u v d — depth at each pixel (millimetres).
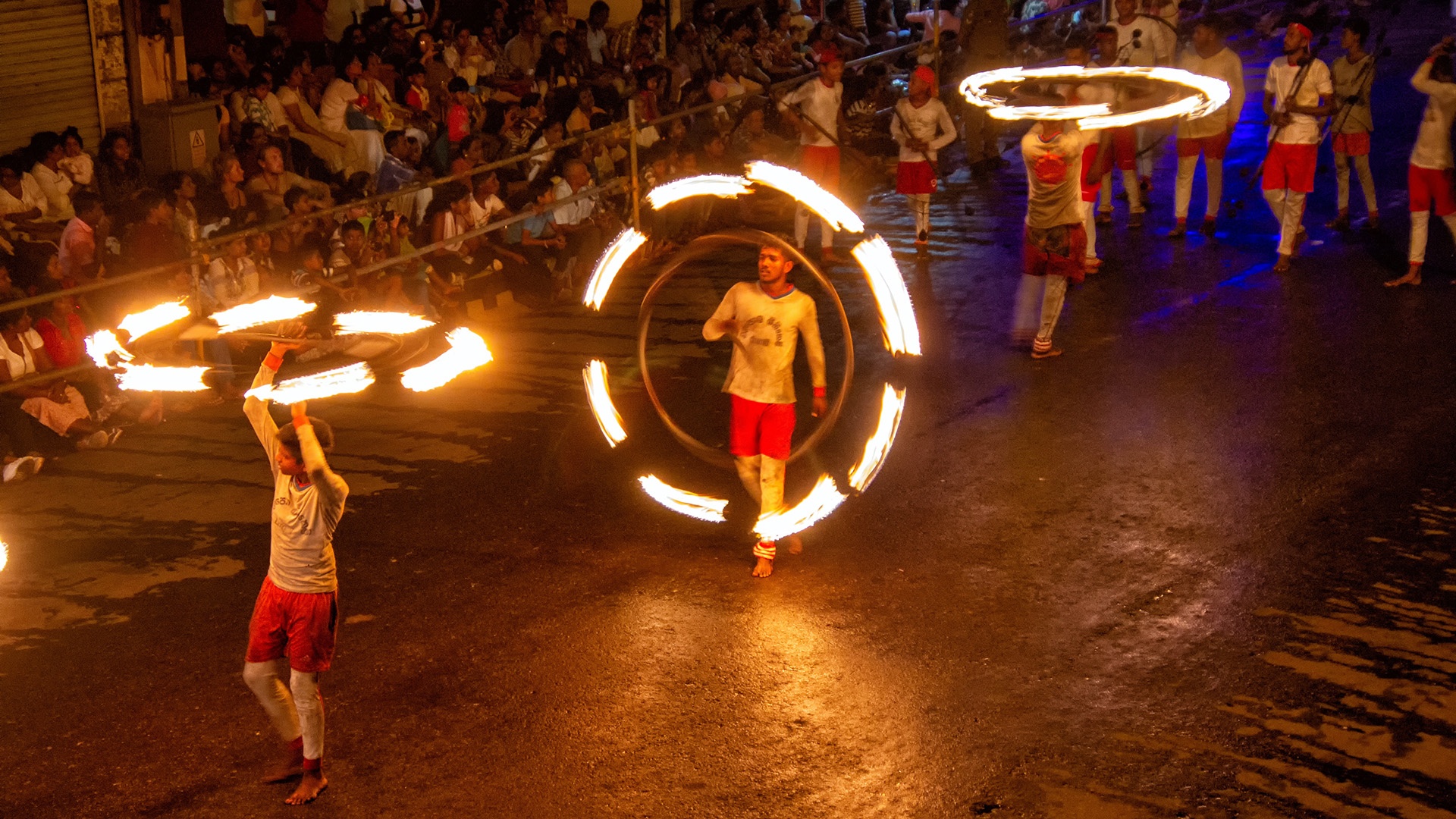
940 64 17969
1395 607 6996
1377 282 12188
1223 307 11766
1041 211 10305
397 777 5801
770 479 7617
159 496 8750
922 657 6660
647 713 6250
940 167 17719
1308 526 7879
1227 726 6027
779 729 6109
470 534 8102
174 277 10211
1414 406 9508
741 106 16625
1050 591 7270
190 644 6914
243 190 12125
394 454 9312
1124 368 10516
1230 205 14516
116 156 12211
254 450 9523
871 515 8250
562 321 12305
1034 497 8406
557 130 13961
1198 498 8289
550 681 6523
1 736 6125
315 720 5625
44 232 11062
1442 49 11383
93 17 13000
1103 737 5973
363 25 15883
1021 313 11828
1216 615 6961
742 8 21188
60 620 7156
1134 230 14258
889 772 5781
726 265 13969
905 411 9891
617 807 5582
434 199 12898
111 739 6105
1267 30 24016
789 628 6977
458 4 18031
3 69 12523
